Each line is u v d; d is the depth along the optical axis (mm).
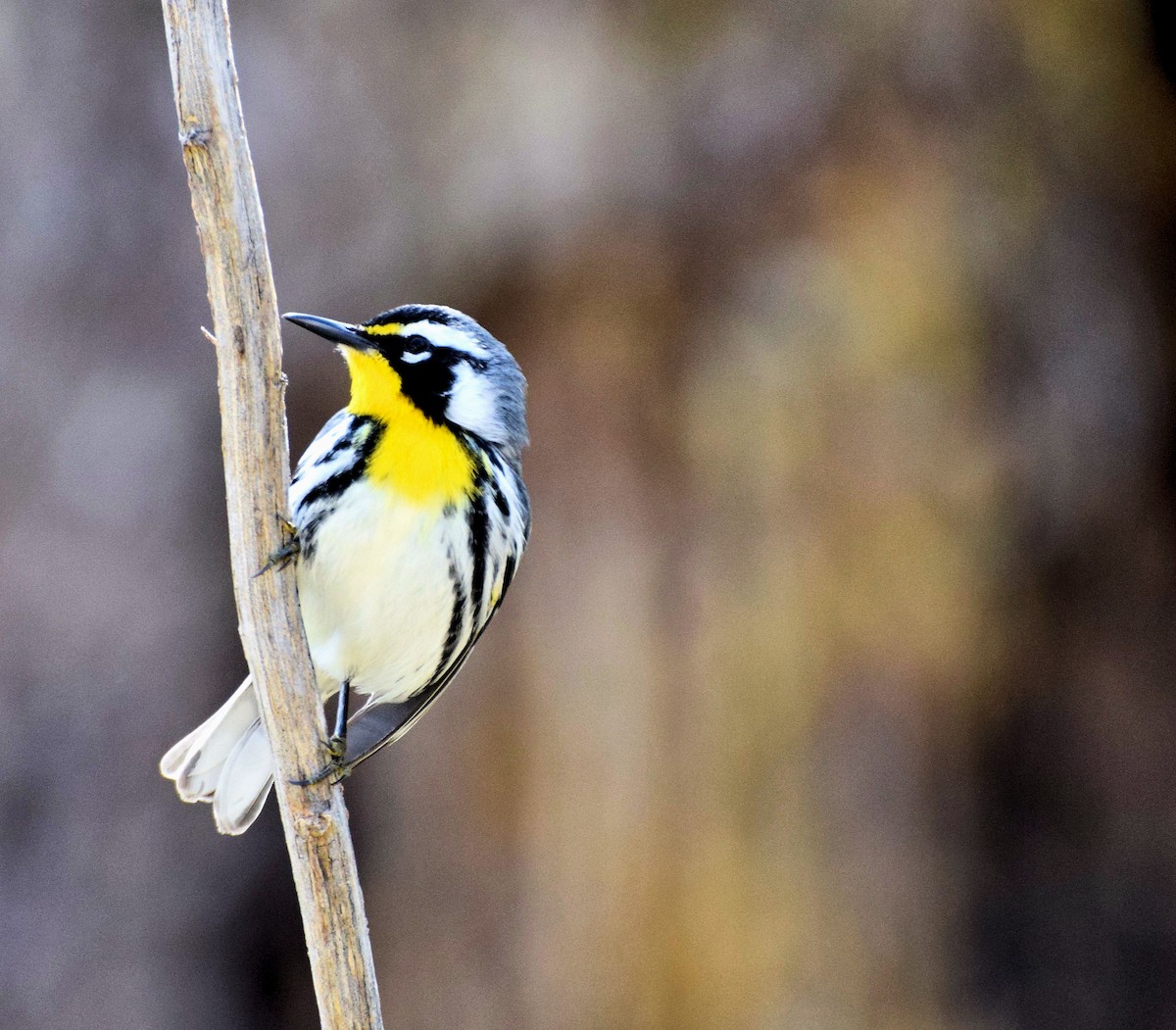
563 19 12367
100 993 12117
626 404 12617
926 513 12531
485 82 12414
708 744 12539
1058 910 14078
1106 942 14133
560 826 12664
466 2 12375
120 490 12188
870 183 12422
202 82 5488
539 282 12617
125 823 12203
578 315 12617
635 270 12523
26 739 12016
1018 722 13508
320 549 7254
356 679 7613
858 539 12508
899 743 12562
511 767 12773
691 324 12586
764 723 12539
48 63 12156
